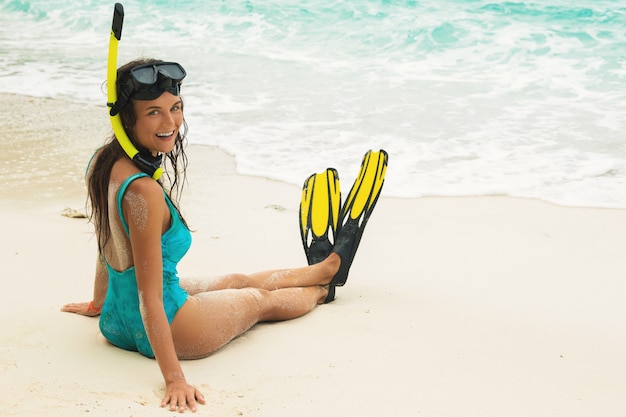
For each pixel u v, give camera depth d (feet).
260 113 30.17
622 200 21.70
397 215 20.62
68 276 14.35
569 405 10.16
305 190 15.62
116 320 11.02
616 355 12.13
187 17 48.42
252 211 20.39
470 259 17.53
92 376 10.09
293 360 11.25
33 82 34.30
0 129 27.09
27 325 11.76
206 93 33.17
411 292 15.21
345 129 28.14
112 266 10.84
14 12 52.60
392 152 25.72
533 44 40.11
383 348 11.88
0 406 8.95
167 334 9.97
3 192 20.63
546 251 18.10
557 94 32.83
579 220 20.21
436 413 9.68
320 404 9.77
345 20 45.80
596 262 17.40
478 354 11.84
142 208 9.92
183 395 9.55
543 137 27.27
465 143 26.71
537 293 15.47
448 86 34.30
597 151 25.77
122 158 10.28
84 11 50.90
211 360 11.20
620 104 31.22
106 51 41.83
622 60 37.14
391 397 10.08
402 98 32.37
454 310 14.06
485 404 10.03
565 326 13.53
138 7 51.06
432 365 11.27
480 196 22.07
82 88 33.37
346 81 35.32
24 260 15.16
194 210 20.40
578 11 45.52
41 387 9.57
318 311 13.73
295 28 45.19
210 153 25.62
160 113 9.97
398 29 43.34
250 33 44.88
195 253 17.11
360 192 14.93
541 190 22.49
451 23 43.57
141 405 9.35
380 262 17.29
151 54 40.73
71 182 21.74
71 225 17.94
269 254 17.28
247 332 12.48
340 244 14.25
